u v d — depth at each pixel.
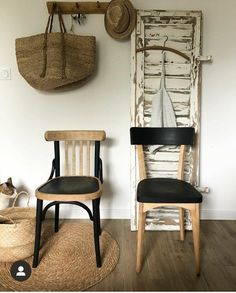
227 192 2.26
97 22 2.10
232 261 1.72
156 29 2.04
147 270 1.62
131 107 2.08
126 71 2.15
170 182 1.80
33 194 2.27
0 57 2.11
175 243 1.93
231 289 1.46
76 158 2.23
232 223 2.23
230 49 2.12
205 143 2.21
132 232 2.08
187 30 2.04
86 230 2.10
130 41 2.10
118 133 2.21
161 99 2.05
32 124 2.19
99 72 2.14
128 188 2.27
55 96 2.17
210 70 2.14
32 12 2.08
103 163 2.24
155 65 2.06
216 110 2.18
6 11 2.07
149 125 2.09
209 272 1.61
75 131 2.00
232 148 2.22
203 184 2.26
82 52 1.96
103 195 2.27
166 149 2.11
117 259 1.72
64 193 1.57
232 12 2.09
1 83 2.14
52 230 2.09
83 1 2.05
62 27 2.06
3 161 2.22
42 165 2.24
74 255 1.76
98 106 2.18
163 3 2.08
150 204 1.57
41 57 1.90
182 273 1.59
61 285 1.47
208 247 1.88
